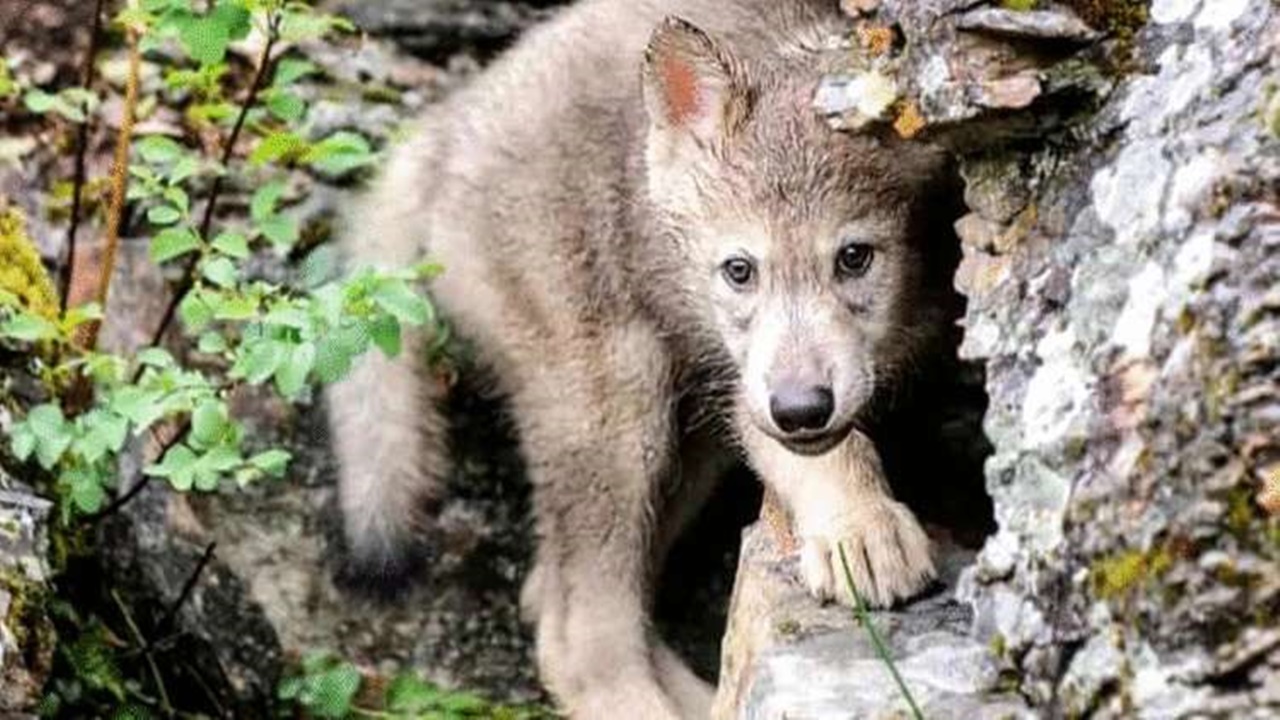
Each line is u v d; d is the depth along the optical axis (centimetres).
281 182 990
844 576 752
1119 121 654
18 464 907
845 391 829
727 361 946
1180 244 609
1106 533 606
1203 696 579
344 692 956
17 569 828
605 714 948
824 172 864
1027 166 687
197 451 884
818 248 865
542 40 1012
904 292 873
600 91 973
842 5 825
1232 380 580
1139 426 604
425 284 994
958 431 911
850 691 671
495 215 978
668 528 996
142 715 913
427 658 988
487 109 1003
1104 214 648
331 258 963
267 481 988
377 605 984
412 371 984
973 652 670
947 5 675
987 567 662
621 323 964
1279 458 572
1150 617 591
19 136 1044
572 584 975
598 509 976
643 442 971
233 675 970
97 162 1042
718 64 886
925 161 855
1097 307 637
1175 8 654
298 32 918
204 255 897
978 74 667
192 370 964
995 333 682
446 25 1102
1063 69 663
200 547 977
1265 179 591
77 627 916
